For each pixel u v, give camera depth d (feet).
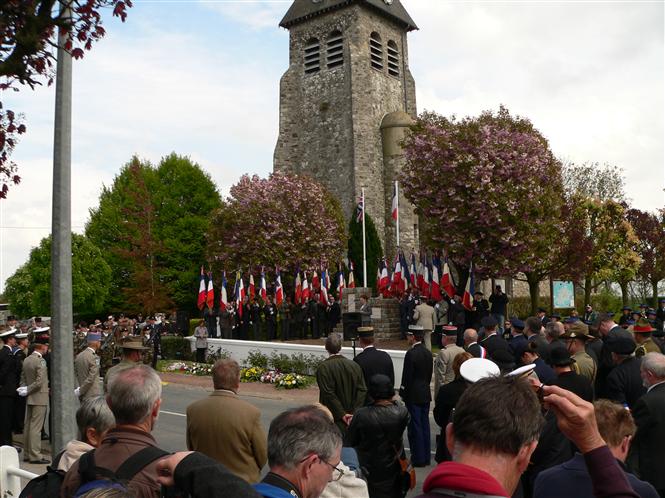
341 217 149.89
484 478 6.60
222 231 142.10
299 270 130.00
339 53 170.30
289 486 9.30
